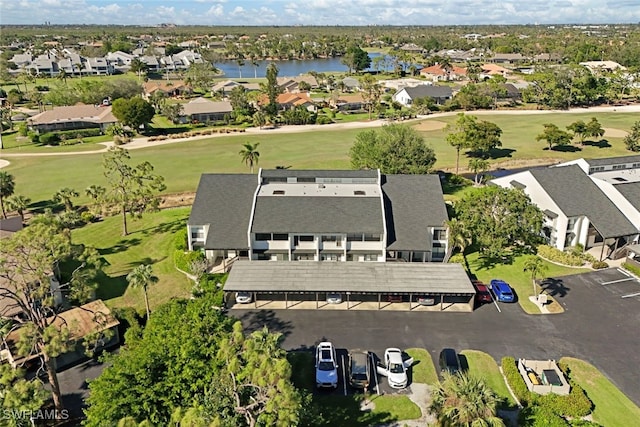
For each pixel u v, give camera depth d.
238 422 30.59
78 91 178.25
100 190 76.56
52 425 36.78
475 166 95.31
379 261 59.44
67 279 55.19
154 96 176.75
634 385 40.62
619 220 62.88
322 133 139.75
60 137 132.25
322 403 38.97
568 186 66.88
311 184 67.75
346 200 62.62
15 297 36.78
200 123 154.12
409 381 41.34
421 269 54.81
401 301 53.00
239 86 186.62
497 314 50.72
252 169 98.25
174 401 31.30
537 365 42.09
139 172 83.31
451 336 47.22
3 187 77.19
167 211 80.31
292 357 44.31
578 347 45.38
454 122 150.38
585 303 52.44
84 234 71.50
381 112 166.25
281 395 28.02
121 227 73.94
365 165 84.88
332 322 49.59
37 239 35.12
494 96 179.38
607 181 67.94
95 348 40.38
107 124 143.12
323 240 60.12
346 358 44.19
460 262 60.69
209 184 67.31
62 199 78.31
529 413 36.09
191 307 36.56
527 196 62.75
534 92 179.75
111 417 30.36
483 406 31.53
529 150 117.75
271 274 53.91
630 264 58.91
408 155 83.44
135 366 31.81
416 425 36.66
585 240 64.38
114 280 58.03
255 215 60.25
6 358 41.16
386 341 46.56
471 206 60.97
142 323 48.75
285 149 120.81
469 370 42.25
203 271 57.19
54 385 36.50
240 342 32.09
